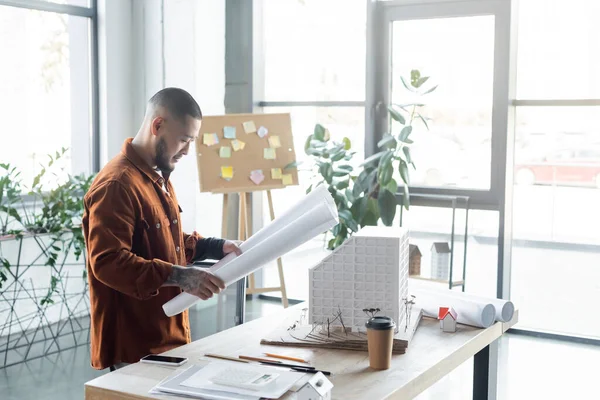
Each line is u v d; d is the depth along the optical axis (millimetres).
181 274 2311
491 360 2762
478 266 5582
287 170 5516
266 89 6410
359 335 2352
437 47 5613
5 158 5605
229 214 6371
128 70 6324
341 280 2373
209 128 5387
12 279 5340
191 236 2820
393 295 2346
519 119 5457
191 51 6023
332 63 6098
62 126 6000
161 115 2521
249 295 6559
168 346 2557
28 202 5680
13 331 5418
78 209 5277
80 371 4719
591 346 5227
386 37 5781
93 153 6227
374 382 2012
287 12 6238
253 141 5461
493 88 5387
